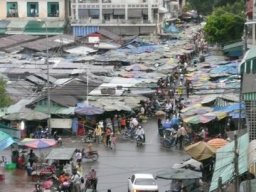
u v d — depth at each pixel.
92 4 160.88
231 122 66.12
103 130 71.25
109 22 160.38
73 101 76.81
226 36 142.12
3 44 127.50
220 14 151.12
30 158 57.75
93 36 140.75
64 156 55.97
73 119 73.94
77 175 51.50
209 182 50.50
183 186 48.22
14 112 72.25
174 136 66.75
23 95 81.38
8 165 59.72
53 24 160.75
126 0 161.50
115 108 75.25
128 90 83.62
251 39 88.19
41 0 162.75
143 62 112.25
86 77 89.50
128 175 55.69
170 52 126.44
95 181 50.94
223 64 108.12
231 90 80.31
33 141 59.53
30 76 90.94
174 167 52.38
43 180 54.69
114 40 142.75
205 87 84.56
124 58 115.56
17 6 163.25
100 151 65.38
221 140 53.78
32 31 159.50
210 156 51.78
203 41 160.62
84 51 126.38
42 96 75.62
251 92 41.84
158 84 91.69
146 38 153.12
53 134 71.50
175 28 192.62
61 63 104.44
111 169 57.69
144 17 162.12
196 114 69.69
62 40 133.25
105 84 86.62
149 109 82.06
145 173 54.19
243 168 37.09
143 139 68.19
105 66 104.75
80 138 72.19
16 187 53.03
